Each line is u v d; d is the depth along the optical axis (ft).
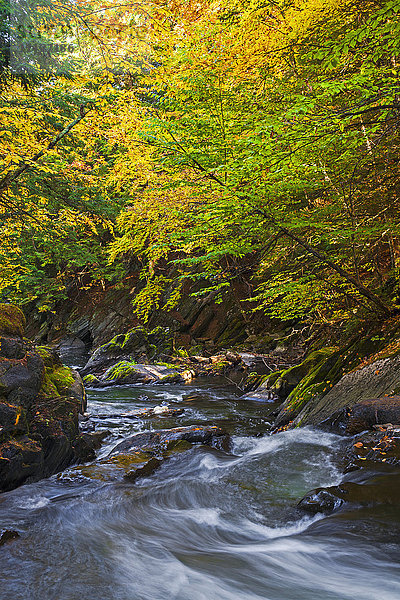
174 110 22.39
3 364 18.25
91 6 24.61
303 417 23.54
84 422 26.30
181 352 63.21
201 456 17.83
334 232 19.56
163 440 20.22
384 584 8.71
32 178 38.06
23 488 15.07
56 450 17.79
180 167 20.10
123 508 13.43
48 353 26.40
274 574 9.47
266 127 14.25
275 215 19.04
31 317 105.50
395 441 14.83
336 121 13.33
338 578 9.12
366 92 13.51
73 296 100.01
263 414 30.89
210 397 38.22
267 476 15.40
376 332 25.32
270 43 20.38
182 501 13.96
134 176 30.48
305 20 18.74
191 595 8.76
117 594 8.84
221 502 13.66
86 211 44.93
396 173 21.16
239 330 67.77
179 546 11.03
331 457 16.24
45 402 19.54
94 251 72.64
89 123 34.06
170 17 24.86
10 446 15.81
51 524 12.35
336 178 20.56
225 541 11.35
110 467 16.85
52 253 64.85
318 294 25.53
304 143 14.15
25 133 33.22
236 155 17.75
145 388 43.52
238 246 20.49
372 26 12.28
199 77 19.65
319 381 26.91
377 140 18.57
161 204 25.89
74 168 39.19
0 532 11.64
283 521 12.09
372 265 27.66
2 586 9.16
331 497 11.93
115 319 84.48
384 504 11.29
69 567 9.97
